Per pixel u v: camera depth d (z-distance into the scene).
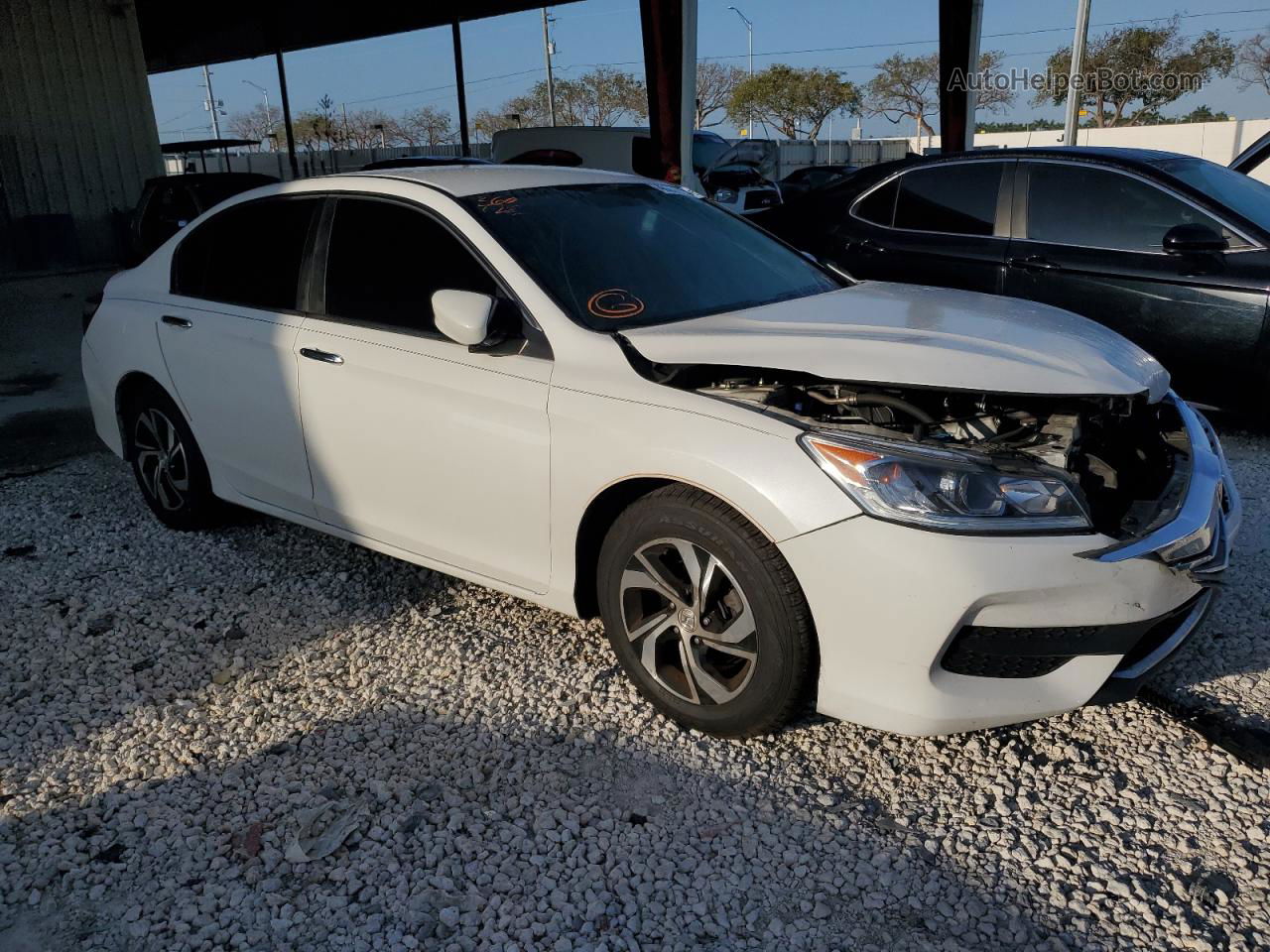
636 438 2.83
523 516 3.17
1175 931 2.26
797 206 7.03
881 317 3.21
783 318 3.22
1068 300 5.73
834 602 2.58
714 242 3.84
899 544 2.49
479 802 2.74
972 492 2.51
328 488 3.78
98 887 2.48
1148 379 2.91
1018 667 2.62
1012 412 2.91
